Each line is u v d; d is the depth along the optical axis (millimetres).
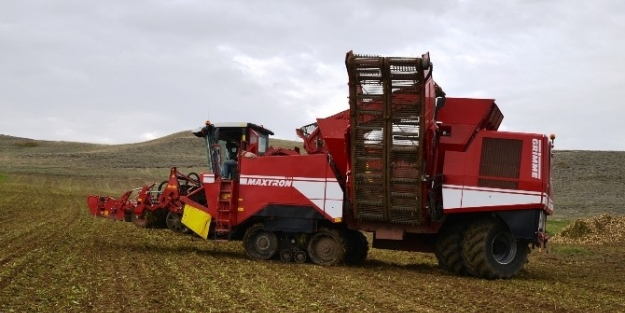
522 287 14312
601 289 14750
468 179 15594
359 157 15625
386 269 16766
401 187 15586
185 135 126062
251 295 11656
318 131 18109
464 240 15773
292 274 14734
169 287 12188
